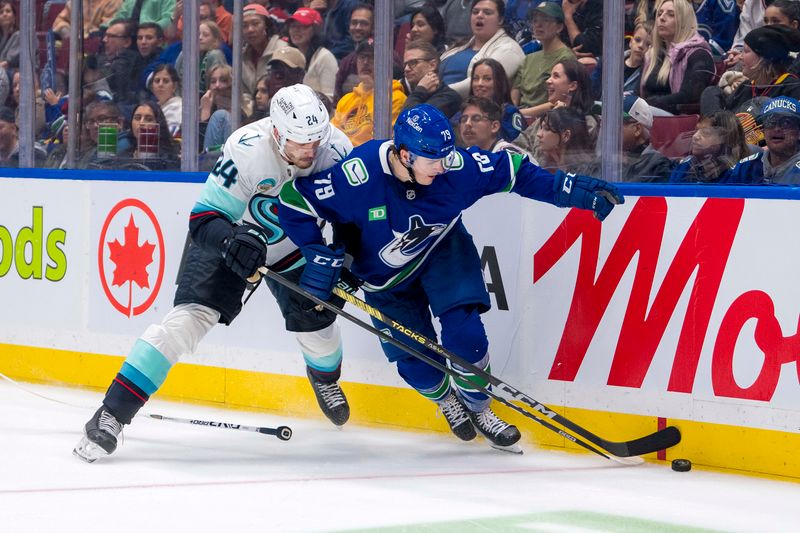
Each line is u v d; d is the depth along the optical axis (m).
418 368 9.73
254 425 10.95
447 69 10.77
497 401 9.91
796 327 8.76
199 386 12.20
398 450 9.89
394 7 10.96
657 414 9.45
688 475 8.99
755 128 9.36
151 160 12.52
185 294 9.65
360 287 9.73
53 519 7.23
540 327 10.06
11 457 9.27
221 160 9.20
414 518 7.40
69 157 13.12
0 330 13.66
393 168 8.86
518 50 10.38
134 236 12.45
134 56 12.46
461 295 9.18
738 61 9.40
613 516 7.59
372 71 11.21
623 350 9.62
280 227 9.80
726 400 9.11
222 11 11.83
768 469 8.93
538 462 9.41
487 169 9.05
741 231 8.99
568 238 9.87
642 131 9.93
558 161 10.31
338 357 10.44
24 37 13.28
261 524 7.17
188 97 12.12
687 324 9.28
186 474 8.75
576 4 10.03
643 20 9.80
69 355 13.09
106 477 8.57
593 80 10.05
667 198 9.35
